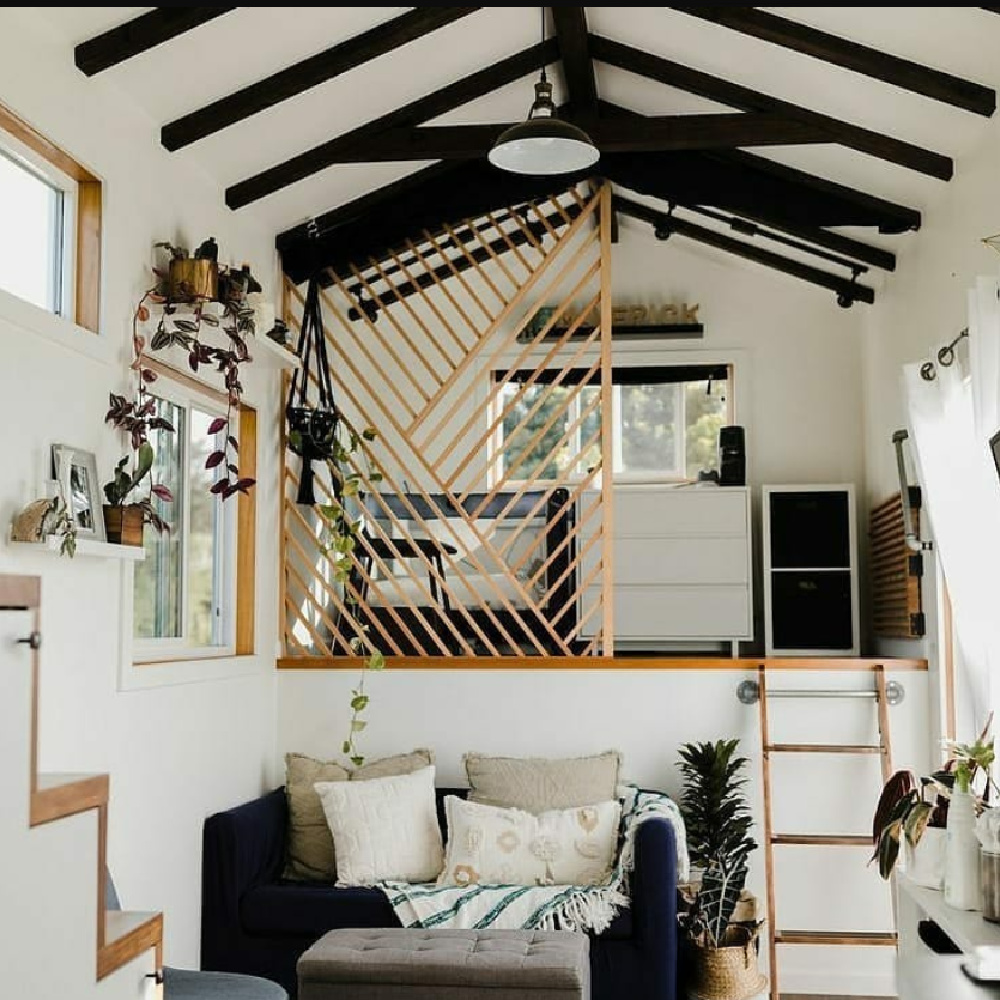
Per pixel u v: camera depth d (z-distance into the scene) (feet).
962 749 12.71
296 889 15.71
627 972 14.97
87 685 12.29
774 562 23.94
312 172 17.16
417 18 14.33
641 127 17.15
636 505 24.12
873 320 23.13
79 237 12.78
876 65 13.89
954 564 14.88
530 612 22.53
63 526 10.89
